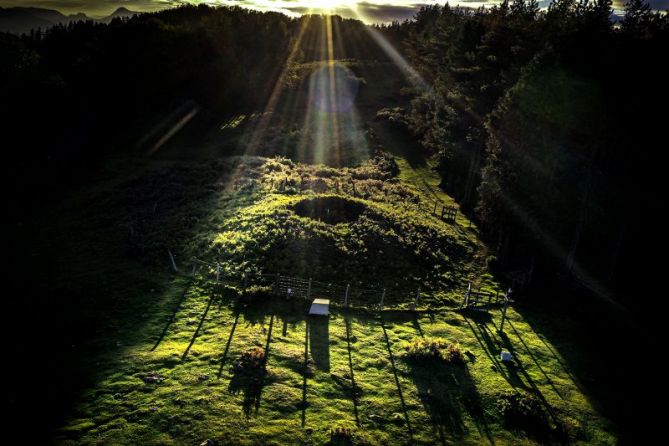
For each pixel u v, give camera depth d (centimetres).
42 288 3080
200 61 8912
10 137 6134
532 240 4328
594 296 3803
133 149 7212
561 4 5944
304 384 2255
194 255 3569
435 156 7125
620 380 2753
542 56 4334
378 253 3844
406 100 10469
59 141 6662
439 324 3141
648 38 4247
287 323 2845
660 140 3578
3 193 5128
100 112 7806
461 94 6381
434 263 3959
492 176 4406
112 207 4741
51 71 8088
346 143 7875
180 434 1853
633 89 3756
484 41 6119
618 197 4081
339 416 2077
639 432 2302
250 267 3366
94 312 2791
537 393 2489
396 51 15500
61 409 1950
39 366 2250
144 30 8731
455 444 2025
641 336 3300
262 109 9300
